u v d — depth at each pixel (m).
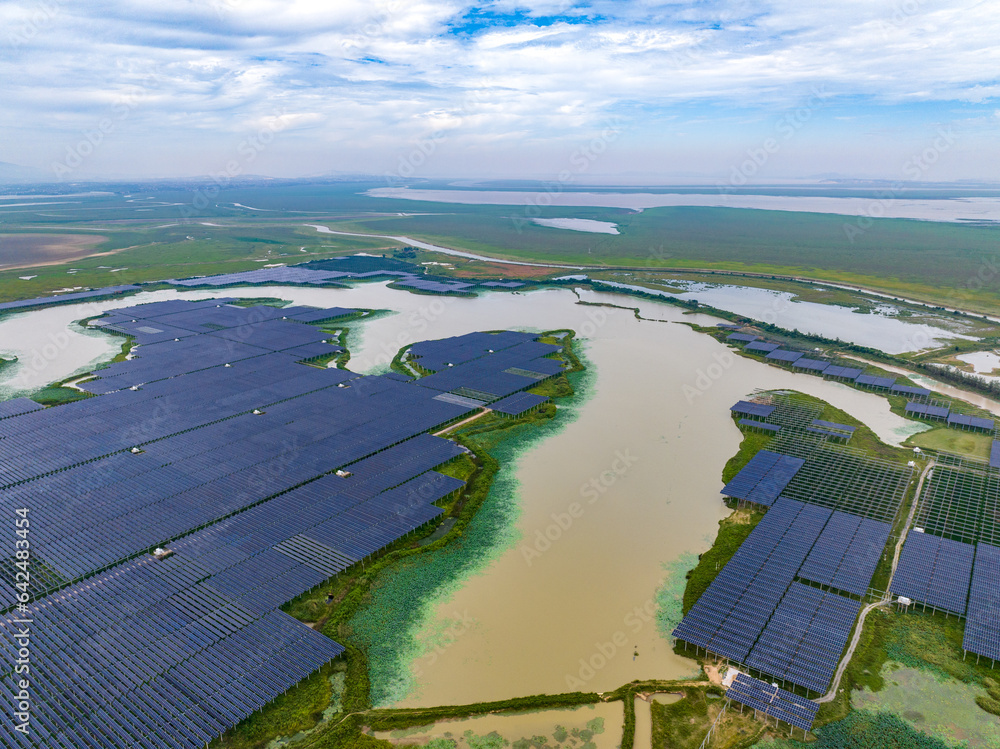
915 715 55.16
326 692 57.75
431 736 53.94
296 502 87.31
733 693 56.78
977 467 100.00
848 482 94.69
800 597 68.81
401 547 80.00
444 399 126.81
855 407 127.25
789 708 54.78
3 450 101.56
